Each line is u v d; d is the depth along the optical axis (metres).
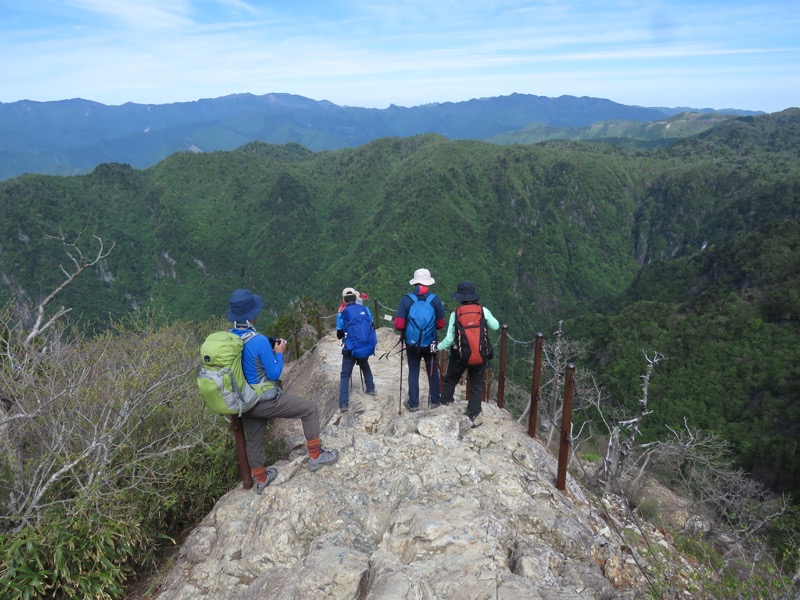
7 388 4.16
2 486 3.83
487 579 2.88
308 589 2.91
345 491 4.05
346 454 4.57
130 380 4.68
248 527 3.84
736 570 5.97
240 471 4.42
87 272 194.75
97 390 4.54
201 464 4.72
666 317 63.84
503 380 6.33
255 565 3.48
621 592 3.29
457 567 3.05
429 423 4.96
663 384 53.19
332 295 186.38
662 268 108.31
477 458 4.62
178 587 3.56
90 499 3.64
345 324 5.86
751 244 81.88
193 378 5.91
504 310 197.75
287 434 6.03
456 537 3.31
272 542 3.59
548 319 198.25
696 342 56.81
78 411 4.20
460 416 5.27
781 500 12.63
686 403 49.69
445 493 4.02
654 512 7.77
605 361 60.47
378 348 10.10
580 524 4.04
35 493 3.74
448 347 5.22
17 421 4.23
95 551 3.64
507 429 5.46
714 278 90.44
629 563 3.97
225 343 3.70
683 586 4.03
